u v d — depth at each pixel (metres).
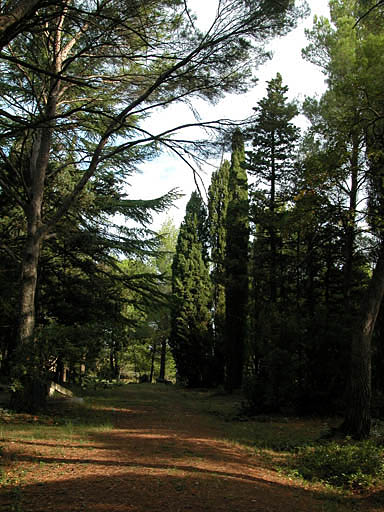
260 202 21.97
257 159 21.53
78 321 16.64
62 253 16.61
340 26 16.86
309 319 15.48
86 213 17.00
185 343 29.95
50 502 4.67
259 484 6.07
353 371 10.27
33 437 8.11
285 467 7.55
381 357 14.75
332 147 14.45
